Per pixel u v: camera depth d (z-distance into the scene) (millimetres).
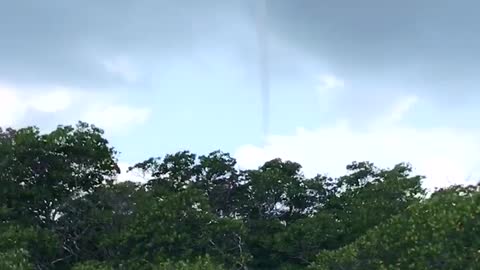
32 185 26094
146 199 26844
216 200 29594
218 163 29625
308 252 26656
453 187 24672
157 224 23922
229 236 24719
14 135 27516
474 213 18531
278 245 26750
